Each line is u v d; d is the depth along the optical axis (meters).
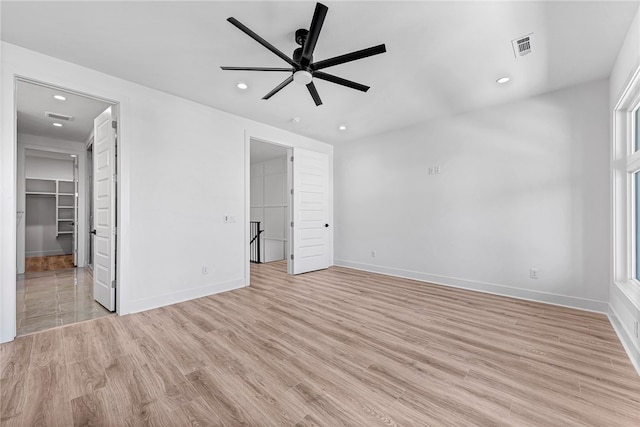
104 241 3.16
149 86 3.10
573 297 3.10
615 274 2.68
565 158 3.15
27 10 1.93
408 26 2.11
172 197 3.31
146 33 2.21
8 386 1.70
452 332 2.48
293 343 2.27
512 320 2.76
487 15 1.99
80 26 2.12
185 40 2.30
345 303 3.30
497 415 1.46
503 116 3.59
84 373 1.84
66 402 1.56
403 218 4.67
